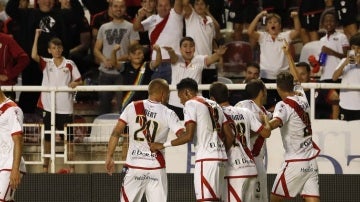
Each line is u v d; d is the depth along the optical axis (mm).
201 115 31094
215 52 39625
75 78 39469
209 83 39656
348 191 37594
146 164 31375
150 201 31500
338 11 44625
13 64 40656
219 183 31188
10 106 29750
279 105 32250
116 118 38594
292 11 45750
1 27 43438
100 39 42062
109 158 31609
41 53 42250
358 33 38406
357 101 37906
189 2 40875
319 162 37719
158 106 31609
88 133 37812
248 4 45594
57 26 42688
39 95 41375
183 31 41031
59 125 38281
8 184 29594
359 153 37562
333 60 41500
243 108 31984
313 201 32531
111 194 37719
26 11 42688
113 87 37375
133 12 45594
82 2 45938
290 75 32469
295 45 45688
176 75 38719
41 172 38250
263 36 41562
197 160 31250
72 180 37656
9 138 29750
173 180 37625
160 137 31547
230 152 31547
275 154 37594
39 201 37594
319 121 37562
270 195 34219
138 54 39500
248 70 39469
